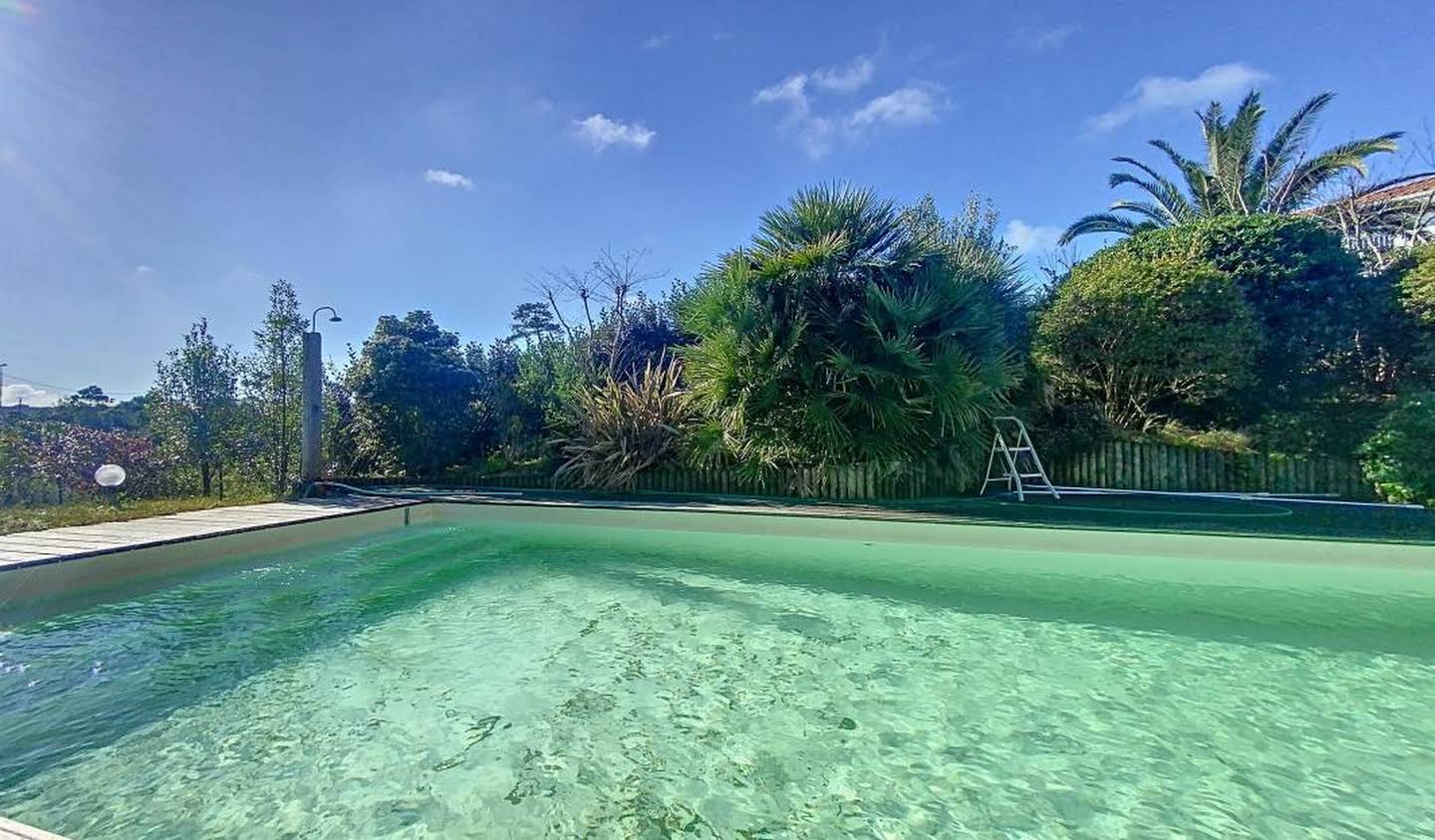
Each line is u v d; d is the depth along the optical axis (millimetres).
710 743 2512
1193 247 8766
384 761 2371
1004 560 5168
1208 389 8273
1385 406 7516
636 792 2178
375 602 4375
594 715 2752
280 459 9281
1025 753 2428
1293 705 2777
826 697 2932
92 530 5098
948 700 2889
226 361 9094
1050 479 8430
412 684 3084
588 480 8828
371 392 9852
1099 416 8586
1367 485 6996
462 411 10406
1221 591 4359
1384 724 2604
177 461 8727
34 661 3348
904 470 7527
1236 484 7609
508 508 6938
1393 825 1965
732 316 7617
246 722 2676
